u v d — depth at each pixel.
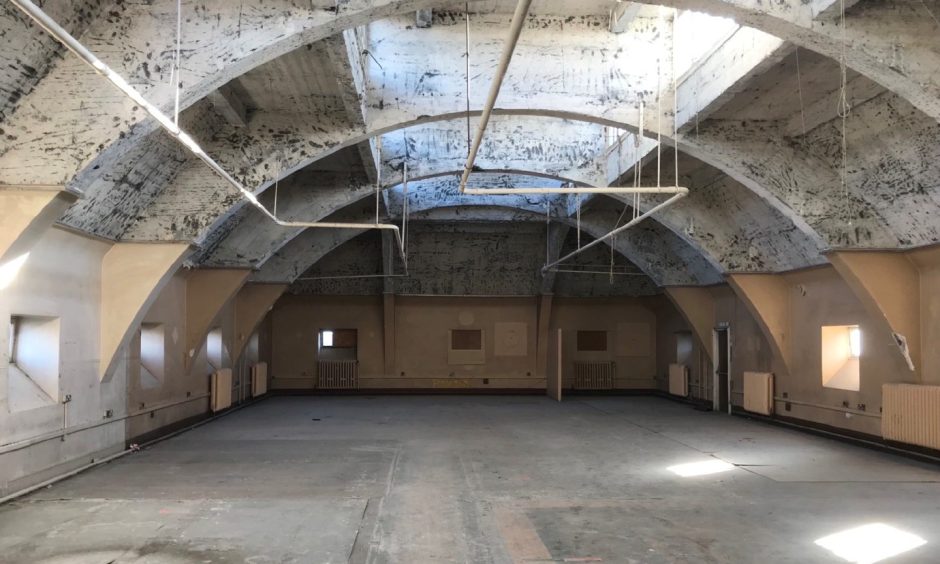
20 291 7.47
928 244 9.43
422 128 12.20
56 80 5.93
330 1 5.73
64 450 8.51
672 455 10.31
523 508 7.03
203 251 12.84
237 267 13.20
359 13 5.77
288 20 5.83
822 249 9.96
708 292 17.50
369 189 12.36
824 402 12.46
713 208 13.20
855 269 9.92
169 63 5.85
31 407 7.73
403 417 15.37
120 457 9.96
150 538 5.89
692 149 9.54
